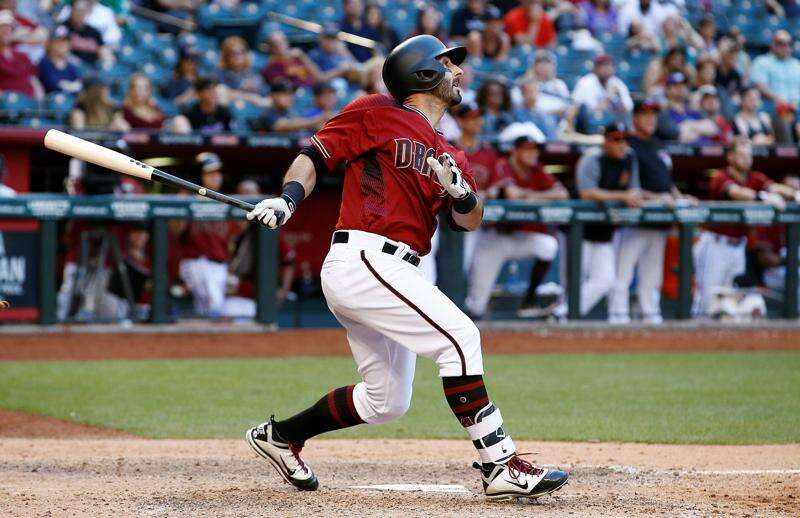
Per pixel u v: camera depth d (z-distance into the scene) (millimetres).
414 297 15414
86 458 20938
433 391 31719
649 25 63688
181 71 51844
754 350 41562
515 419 26625
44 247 41094
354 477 19141
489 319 45469
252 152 47938
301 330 45094
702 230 47469
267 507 15438
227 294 43531
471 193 15727
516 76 57906
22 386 31156
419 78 16047
